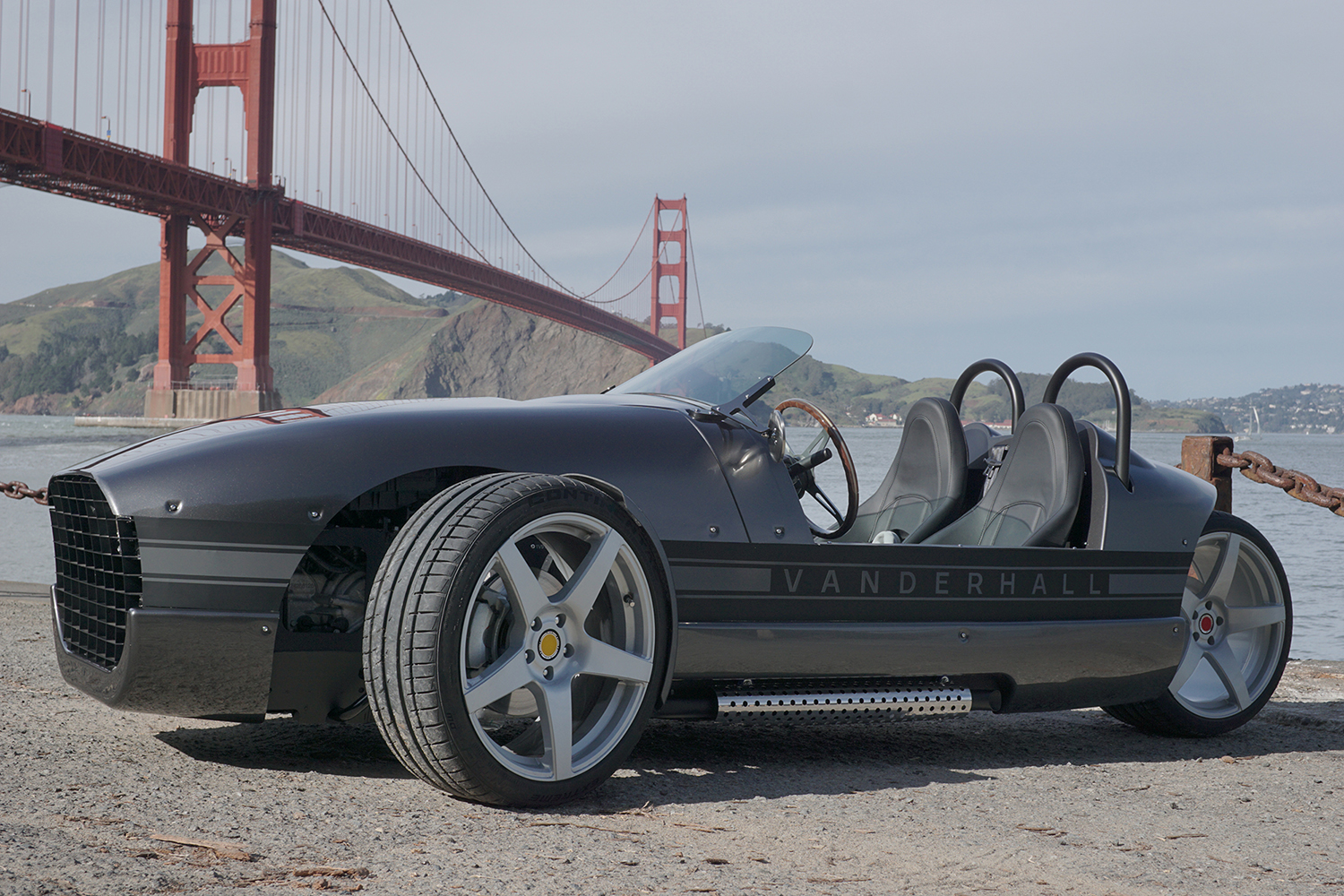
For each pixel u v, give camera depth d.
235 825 1.57
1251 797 2.07
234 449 1.82
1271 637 2.77
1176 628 2.51
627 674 1.86
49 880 1.28
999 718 2.88
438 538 1.73
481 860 1.47
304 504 1.79
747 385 2.30
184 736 2.19
